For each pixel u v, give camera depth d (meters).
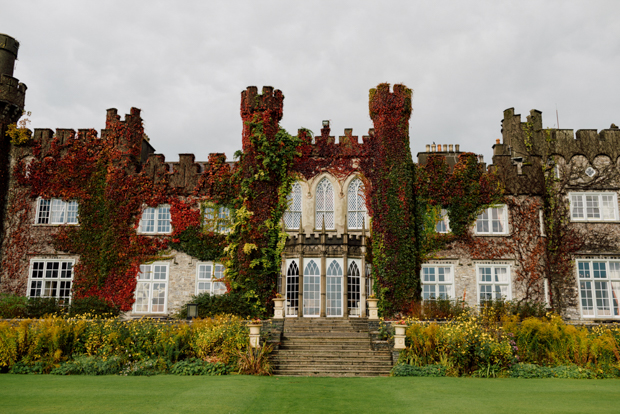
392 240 27.17
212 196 29.00
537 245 27.86
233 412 11.09
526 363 18.53
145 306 28.19
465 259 27.98
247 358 18.17
